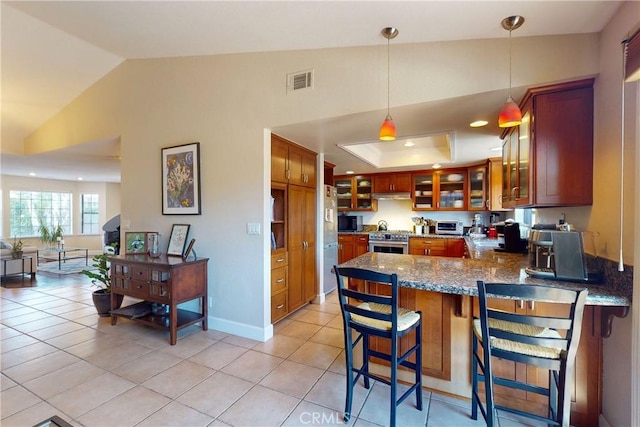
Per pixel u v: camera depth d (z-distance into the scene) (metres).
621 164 1.53
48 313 3.65
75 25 2.68
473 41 2.01
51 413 1.84
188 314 3.19
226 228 3.06
